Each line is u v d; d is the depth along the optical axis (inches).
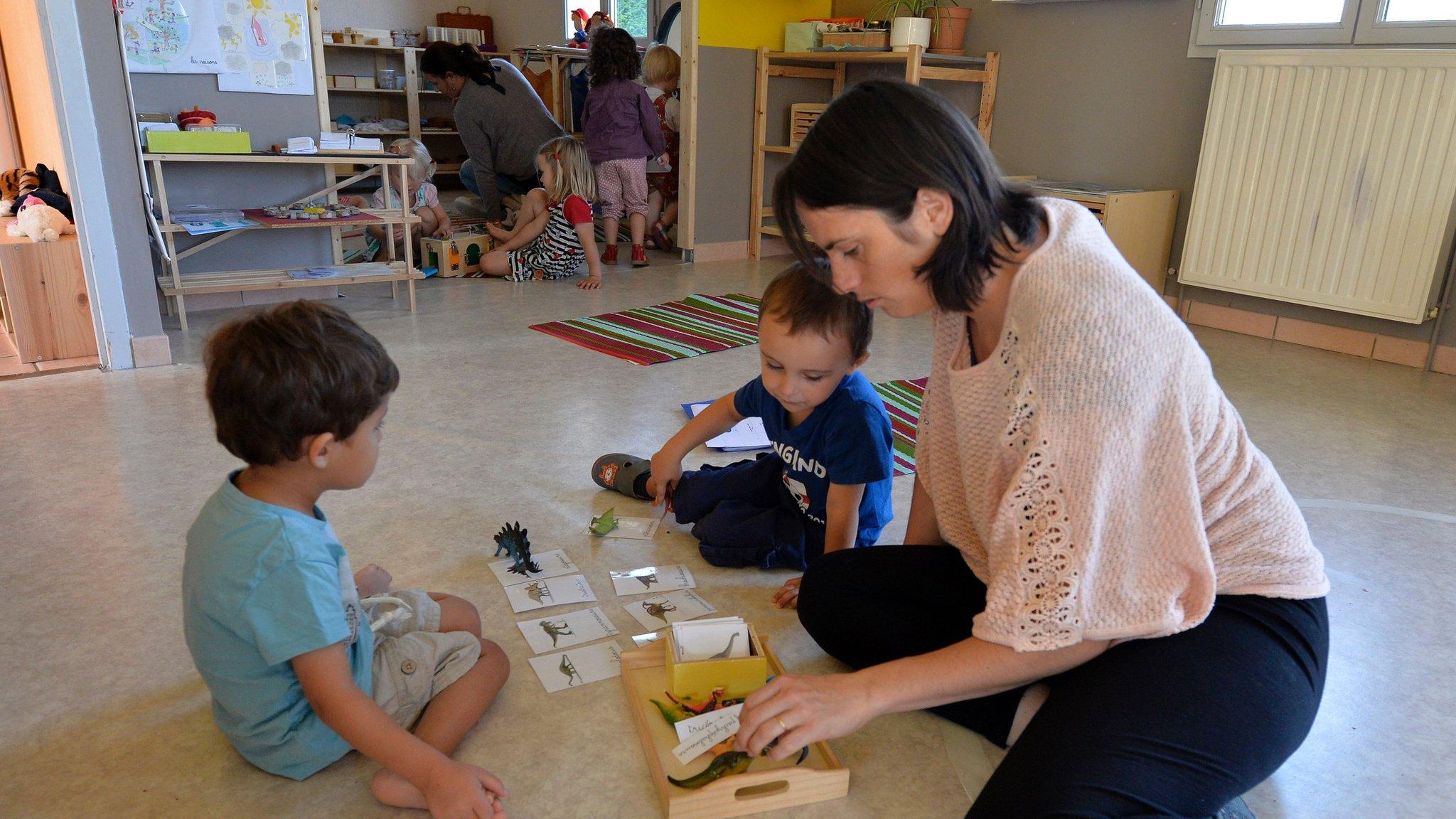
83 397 101.3
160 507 75.5
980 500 41.3
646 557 69.2
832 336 53.4
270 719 44.5
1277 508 40.0
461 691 48.9
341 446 41.9
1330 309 136.6
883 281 36.4
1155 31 151.9
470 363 117.5
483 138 204.5
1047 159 170.9
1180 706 36.4
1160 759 35.2
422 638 48.8
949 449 44.9
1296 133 131.6
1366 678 56.9
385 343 126.3
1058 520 35.5
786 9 198.4
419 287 167.6
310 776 46.6
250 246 148.0
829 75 205.8
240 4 137.8
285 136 145.8
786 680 38.1
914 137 32.9
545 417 98.5
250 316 41.4
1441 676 57.4
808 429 61.6
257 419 39.3
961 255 34.7
